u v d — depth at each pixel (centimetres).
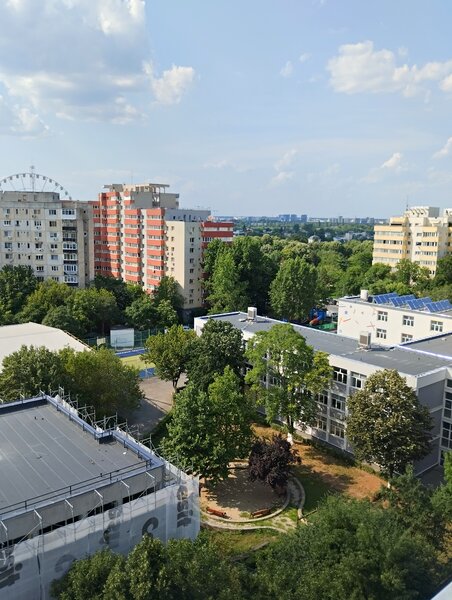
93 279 12044
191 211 13225
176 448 4047
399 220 15750
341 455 5012
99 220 14125
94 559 2367
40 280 11538
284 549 2803
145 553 2231
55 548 2478
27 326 7388
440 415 4862
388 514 2894
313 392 4909
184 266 11794
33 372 4731
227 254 10950
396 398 4084
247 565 3381
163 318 10269
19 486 2758
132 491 2859
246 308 10550
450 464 3597
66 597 2261
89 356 5178
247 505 4200
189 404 4134
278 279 10744
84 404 4894
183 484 3011
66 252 12050
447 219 15925
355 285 13025
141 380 6762
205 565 2356
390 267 13600
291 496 4334
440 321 6712
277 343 4897
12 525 2411
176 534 3002
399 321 7188
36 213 11550
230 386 4434
